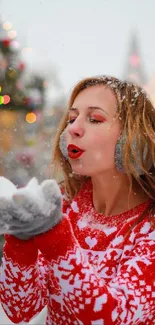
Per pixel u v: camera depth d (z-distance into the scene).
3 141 4.05
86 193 1.34
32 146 4.16
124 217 1.23
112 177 1.23
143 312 1.06
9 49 3.95
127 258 1.15
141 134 1.22
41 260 1.23
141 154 1.21
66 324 1.16
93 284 1.00
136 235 1.18
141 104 1.26
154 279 1.08
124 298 1.04
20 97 4.09
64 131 1.29
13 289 1.12
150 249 1.13
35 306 1.17
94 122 1.19
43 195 0.93
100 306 1.00
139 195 1.25
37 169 3.92
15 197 0.89
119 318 1.02
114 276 1.16
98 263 1.19
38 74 4.48
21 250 1.06
